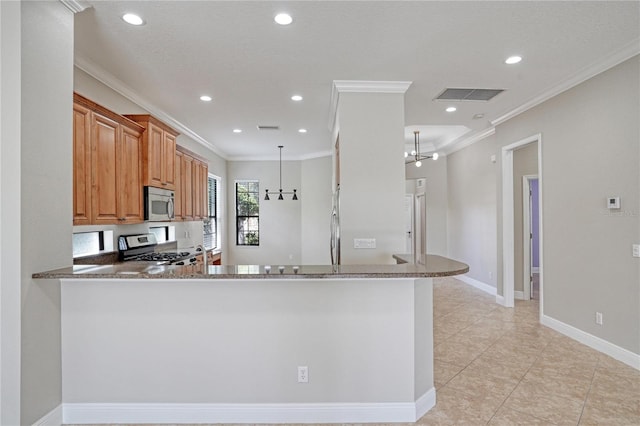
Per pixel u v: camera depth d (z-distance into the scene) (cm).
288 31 264
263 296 220
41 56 200
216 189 757
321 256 774
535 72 341
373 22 252
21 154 187
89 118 277
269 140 642
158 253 425
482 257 625
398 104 365
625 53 297
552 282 404
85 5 228
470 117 497
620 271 312
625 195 306
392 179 361
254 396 221
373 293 222
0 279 187
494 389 265
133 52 296
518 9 237
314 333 221
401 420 222
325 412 221
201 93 395
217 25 255
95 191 285
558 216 390
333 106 420
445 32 266
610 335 324
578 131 358
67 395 218
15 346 187
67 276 196
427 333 239
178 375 220
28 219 192
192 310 220
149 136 367
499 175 518
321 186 777
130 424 218
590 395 255
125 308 219
